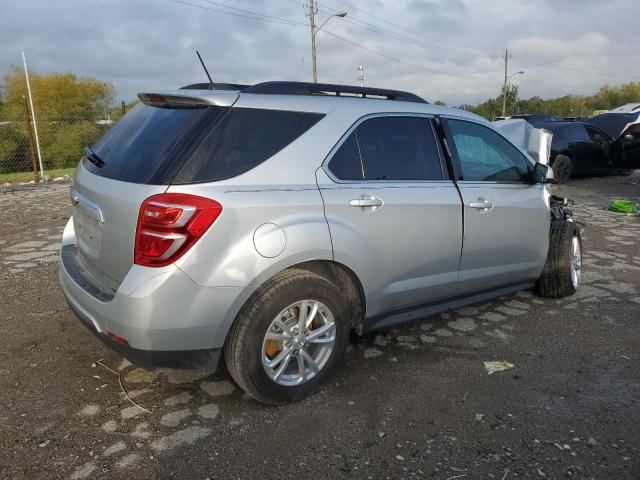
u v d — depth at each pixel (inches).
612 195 458.0
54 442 105.4
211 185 106.3
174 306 102.2
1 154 594.6
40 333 156.1
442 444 106.4
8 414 114.6
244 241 106.7
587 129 557.0
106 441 106.0
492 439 108.3
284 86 125.3
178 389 125.7
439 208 139.9
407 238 133.6
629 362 142.9
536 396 125.0
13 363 137.6
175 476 96.4
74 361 139.0
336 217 119.7
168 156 107.4
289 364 122.9
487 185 155.3
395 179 134.1
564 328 165.5
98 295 111.4
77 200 126.9
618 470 99.0
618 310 181.2
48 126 625.9
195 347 106.5
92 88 1014.4
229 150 110.8
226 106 114.2
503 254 161.2
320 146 121.6
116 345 108.3
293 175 116.2
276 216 111.0
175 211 101.0
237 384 121.2
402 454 103.3
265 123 116.9
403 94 148.6
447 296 150.6
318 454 103.0
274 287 111.1
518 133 339.6
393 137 137.0
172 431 109.7
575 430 111.7
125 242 106.0
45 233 292.4
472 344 153.4
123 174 113.0
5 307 177.0
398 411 118.0
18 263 231.0
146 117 124.3
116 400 121.0
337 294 120.9
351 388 127.6
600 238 293.3
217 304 105.3
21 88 986.7
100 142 134.3
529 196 167.9
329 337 122.9
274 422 113.3
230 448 104.4
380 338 156.6
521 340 156.3
